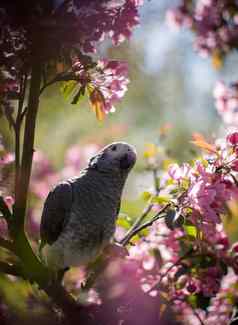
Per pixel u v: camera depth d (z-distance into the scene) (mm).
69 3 1897
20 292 1952
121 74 1992
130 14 1941
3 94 1934
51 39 1894
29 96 1951
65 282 2301
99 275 2082
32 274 1956
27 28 1883
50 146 3193
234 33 2709
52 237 2129
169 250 2178
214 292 2109
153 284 2137
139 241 2174
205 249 2104
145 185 2311
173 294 2129
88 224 2139
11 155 2143
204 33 2727
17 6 1870
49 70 1973
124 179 2193
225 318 2219
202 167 2002
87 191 2148
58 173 2842
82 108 3143
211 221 1981
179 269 2109
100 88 1991
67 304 1994
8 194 2057
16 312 1921
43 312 1957
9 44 1898
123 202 2650
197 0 2773
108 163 2172
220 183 1997
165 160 2244
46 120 3092
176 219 1963
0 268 1946
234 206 2420
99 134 3191
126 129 3344
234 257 2123
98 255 2154
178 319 2186
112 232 2172
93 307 2018
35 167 2688
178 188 2025
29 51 1906
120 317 2041
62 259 2143
